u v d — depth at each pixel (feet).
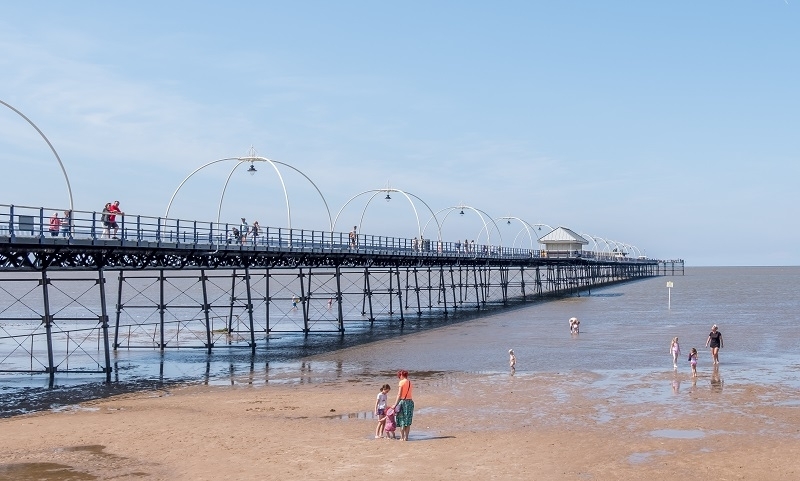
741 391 96.22
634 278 637.30
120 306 152.15
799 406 86.38
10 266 94.63
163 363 131.64
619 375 110.52
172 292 445.78
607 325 196.24
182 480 60.29
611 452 67.10
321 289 499.10
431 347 150.41
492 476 60.18
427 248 234.58
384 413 72.95
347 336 176.65
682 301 303.07
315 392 100.32
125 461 65.92
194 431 77.00
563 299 323.57
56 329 205.87
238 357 139.03
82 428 78.79
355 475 60.70
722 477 59.62
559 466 62.85
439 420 80.89
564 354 136.26
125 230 106.63
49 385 107.24
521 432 74.90
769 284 510.58
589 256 412.57
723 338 159.63
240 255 139.44
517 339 163.22
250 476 61.00
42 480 60.34
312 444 70.95
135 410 88.94
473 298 363.15
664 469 61.82
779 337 160.25
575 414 83.20
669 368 117.08
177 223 118.93
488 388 100.78
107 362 109.19
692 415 82.12
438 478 59.77
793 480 58.80
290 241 151.84
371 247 191.11
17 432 77.05
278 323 221.25
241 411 87.71
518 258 308.40
